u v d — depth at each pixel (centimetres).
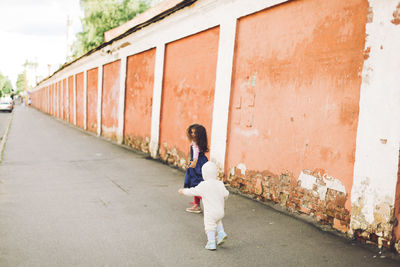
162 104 880
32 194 556
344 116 391
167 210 485
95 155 974
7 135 1482
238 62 578
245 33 562
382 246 346
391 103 332
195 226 423
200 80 702
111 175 714
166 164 842
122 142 1202
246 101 557
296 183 460
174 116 816
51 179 670
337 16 402
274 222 435
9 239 370
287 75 475
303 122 448
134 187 613
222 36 612
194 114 724
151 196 556
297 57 459
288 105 473
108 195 558
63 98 2614
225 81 602
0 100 3903
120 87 1205
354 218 372
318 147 425
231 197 546
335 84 403
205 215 358
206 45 681
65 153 1010
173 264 320
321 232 402
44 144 1212
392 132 332
